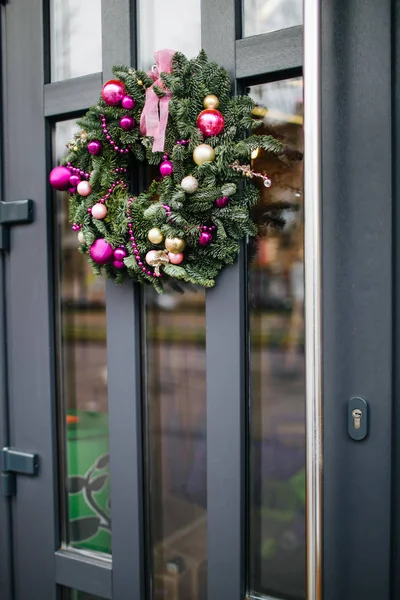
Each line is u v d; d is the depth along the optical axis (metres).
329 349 1.03
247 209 1.08
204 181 1.04
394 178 0.99
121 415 1.26
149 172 1.23
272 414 1.15
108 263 1.17
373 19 0.97
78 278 1.36
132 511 1.25
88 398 1.37
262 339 1.15
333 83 1.01
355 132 1.00
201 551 1.25
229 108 1.05
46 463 1.37
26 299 1.38
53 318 1.36
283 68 1.05
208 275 1.10
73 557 1.34
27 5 1.33
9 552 1.43
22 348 1.39
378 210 0.99
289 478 1.14
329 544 1.05
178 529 1.28
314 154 0.88
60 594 1.38
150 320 1.27
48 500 1.37
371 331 1.00
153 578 1.30
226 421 1.13
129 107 1.08
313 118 0.87
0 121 1.38
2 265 1.41
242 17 1.12
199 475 1.24
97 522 1.36
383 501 1.00
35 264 1.35
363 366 1.01
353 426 1.02
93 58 1.30
